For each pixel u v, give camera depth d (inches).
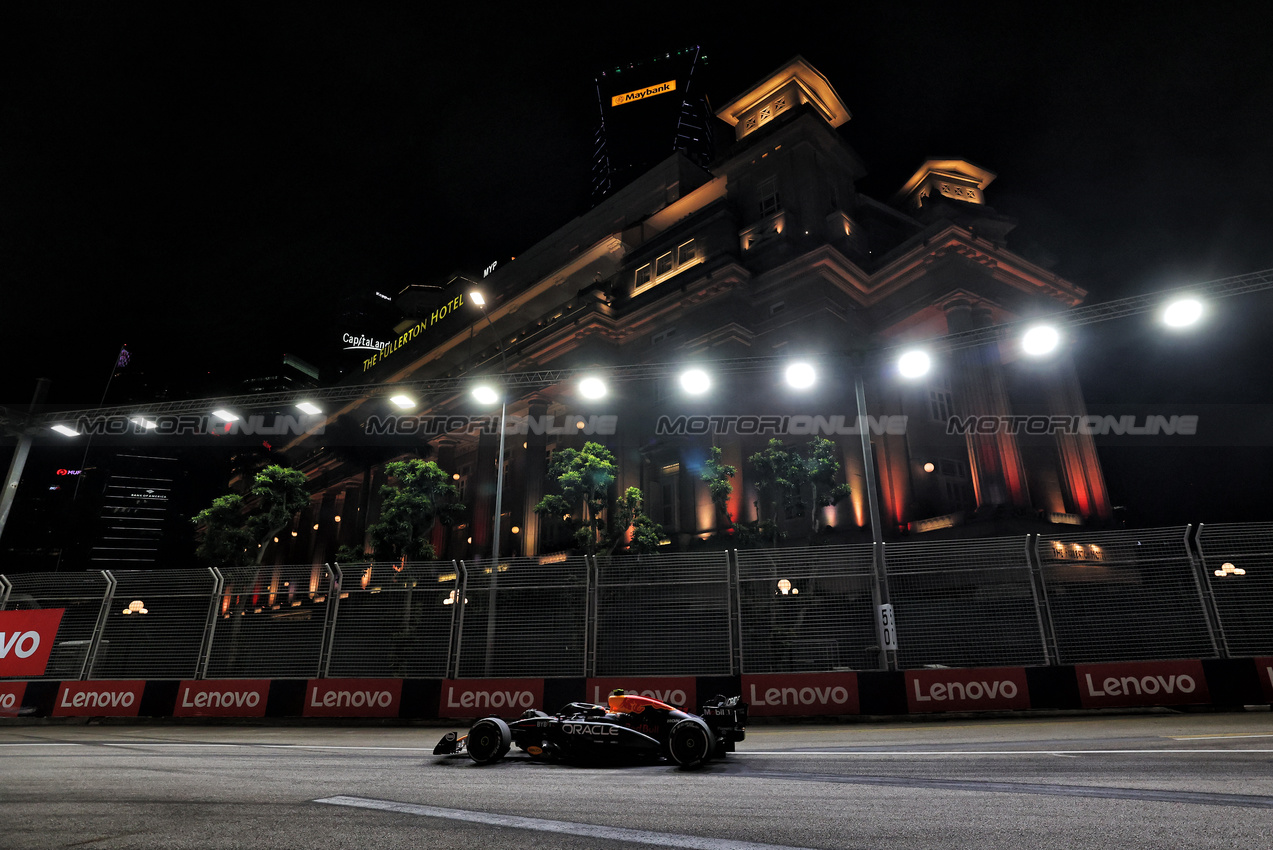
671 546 1366.9
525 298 2185.0
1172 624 532.1
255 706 633.0
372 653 649.0
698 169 2065.7
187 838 181.0
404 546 1129.4
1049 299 1569.9
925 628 581.9
